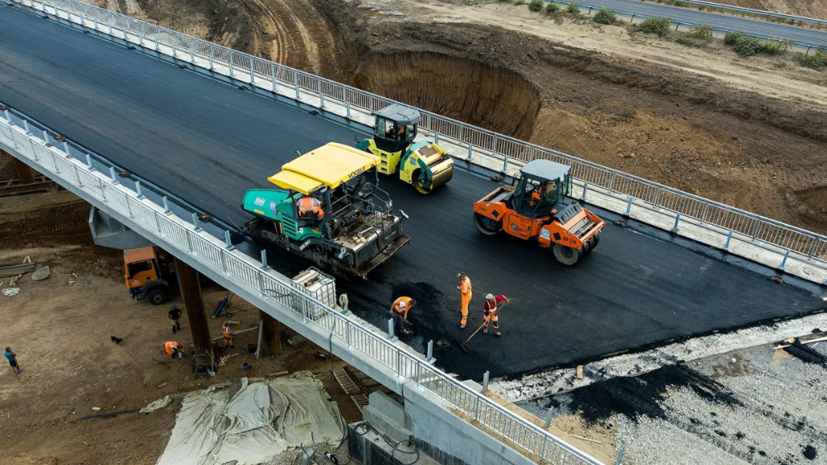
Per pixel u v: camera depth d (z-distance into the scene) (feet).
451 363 47.85
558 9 159.74
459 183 74.59
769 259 60.39
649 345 49.80
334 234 55.77
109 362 83.87
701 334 50.93
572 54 135.95
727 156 107.76
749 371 47.32
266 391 71.61
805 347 49.47
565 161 89.15
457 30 149.18
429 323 52.03
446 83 145.48
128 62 110.11
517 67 135.54
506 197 61.82
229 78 104.88
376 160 57.93
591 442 41.63
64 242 106.83
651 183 67.82
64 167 70.03
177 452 66.33
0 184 117.19
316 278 51.26
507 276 58.13
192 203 69.05
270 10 179.83
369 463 52.65
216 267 56.59
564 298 55.16
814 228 98.02
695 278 57.93
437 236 64.18
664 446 41.55
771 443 41.75
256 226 62.08
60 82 100.53
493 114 139.44
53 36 121.60
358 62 154.71
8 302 94.53
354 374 75.56
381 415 50.57
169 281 96.63
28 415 76.13
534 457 40.19
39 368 83.25
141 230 63.62
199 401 74.64
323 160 57.36
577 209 59.82
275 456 62.85
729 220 97.96
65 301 95.04
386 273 58.44
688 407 44.39
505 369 47.42
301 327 50.72
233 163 77.92
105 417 75.20
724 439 42.04
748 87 119.75
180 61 111.24
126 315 92.32
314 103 95.50
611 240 63.72
